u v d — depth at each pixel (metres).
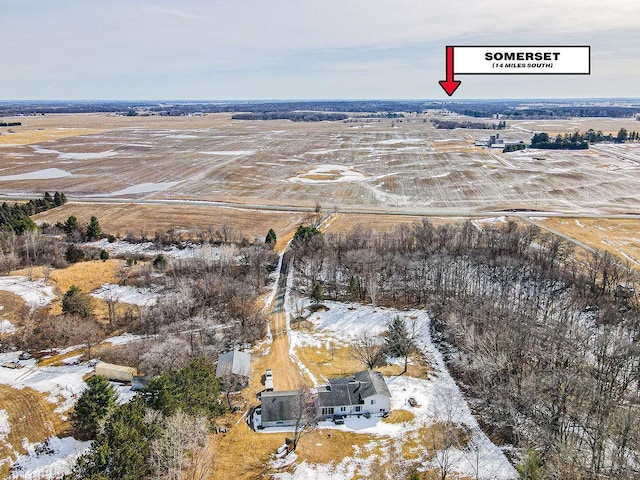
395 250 98.19
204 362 54.91
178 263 96.12
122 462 38.62
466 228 103.62
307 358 66.75
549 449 46.56
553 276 84.44
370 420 54.56
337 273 93.06
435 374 63.72
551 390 54.00
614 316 69.81
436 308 79.44
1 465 45.72
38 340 67.94
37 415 52.75
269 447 49.81
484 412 55.44
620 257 100.12
